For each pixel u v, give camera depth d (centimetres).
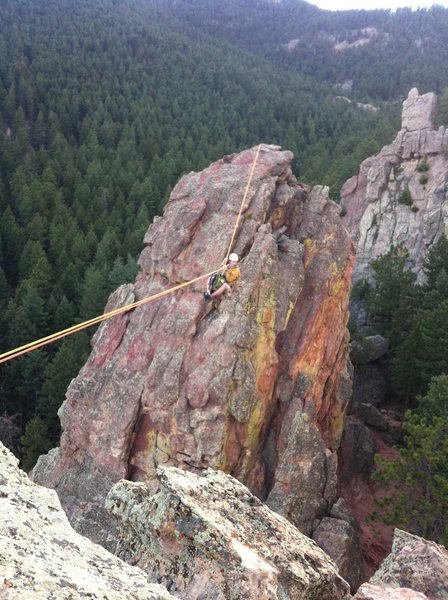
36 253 6319
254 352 2247
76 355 4769
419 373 4081
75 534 594
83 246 6594
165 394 2230
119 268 5891
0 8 18200
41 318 5350
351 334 4797
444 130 7319
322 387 2542
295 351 2422
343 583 932
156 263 2650
